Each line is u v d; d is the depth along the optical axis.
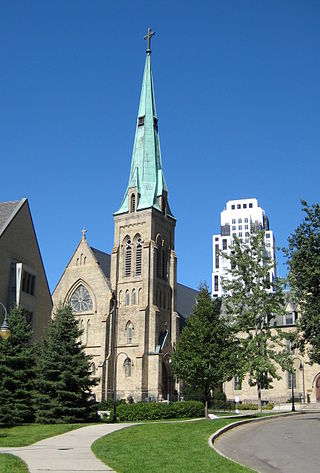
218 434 34.09
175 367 53.22
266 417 48.75
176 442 28.95
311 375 87.75
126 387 87.44
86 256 95.62
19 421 48.03
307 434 35.75
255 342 58.19
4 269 60.94
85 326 91.75
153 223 95.56
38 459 23.91
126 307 92.00
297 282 46.19
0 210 65.75
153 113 104.88
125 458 23.77
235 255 62.78
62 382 50.94
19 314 51.72
